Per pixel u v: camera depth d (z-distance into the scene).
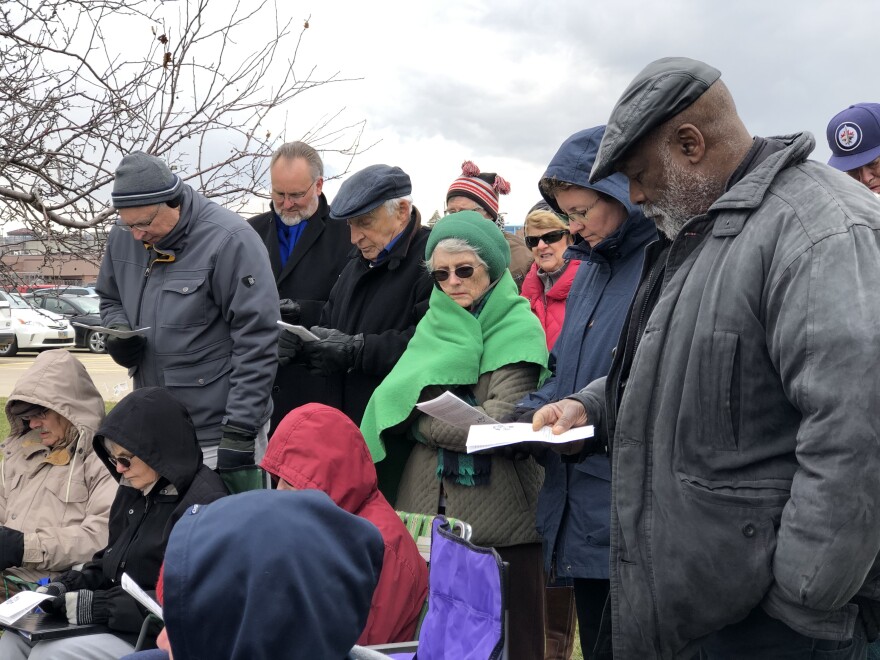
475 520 2.90
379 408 3.06
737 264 1.77
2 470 3.76
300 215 4.17
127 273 3.83
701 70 1.88
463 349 3.00
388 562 2.51
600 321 2.78
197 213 3.71
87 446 3.64
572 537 2.70
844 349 1.57
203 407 3.70
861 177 3.53
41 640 2.85
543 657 3.00
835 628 1.70
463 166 4.39
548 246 3.82
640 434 1.90
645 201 1.98
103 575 3.13
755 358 1.75
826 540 1.57
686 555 1.80
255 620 1.20
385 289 3.61
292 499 1.31
